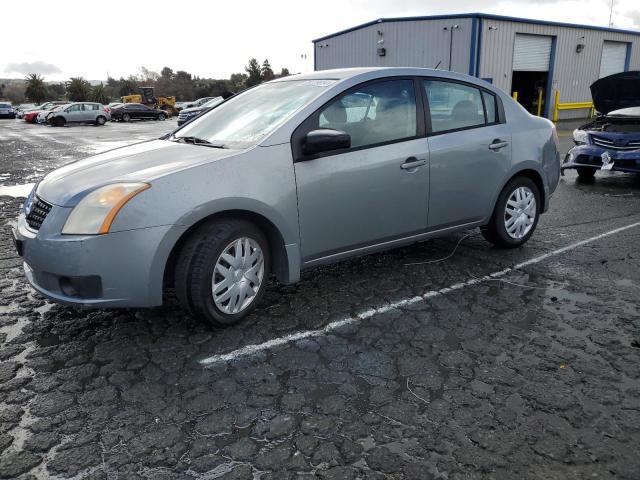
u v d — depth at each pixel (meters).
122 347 3.17
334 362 2.98
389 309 3.67
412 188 3.94
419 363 2.96
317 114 3.54
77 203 2.97
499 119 4.54
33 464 2.19
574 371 2.85
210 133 3.89
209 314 3.22
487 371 2.87
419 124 4.00
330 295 3.91
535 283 4.10
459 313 3.59
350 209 3.66
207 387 2.75
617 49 28.16
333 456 2.23
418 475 2.11
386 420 2.46
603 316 3.51
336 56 26.66
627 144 7.85
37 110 39.75
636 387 2.69
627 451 2.23
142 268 2.97
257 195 3.23
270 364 2.96
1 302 3.82
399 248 4.98
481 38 21.58
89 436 2.37
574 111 26.67
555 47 24.55
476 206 4.40
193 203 3.04
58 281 3.00
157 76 98.50
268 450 2.27
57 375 2.87
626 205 6.82
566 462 2.17
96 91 67.25
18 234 3.22
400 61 23.80
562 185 8.34
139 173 3.10
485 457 2.21
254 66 97.62
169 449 2.28
